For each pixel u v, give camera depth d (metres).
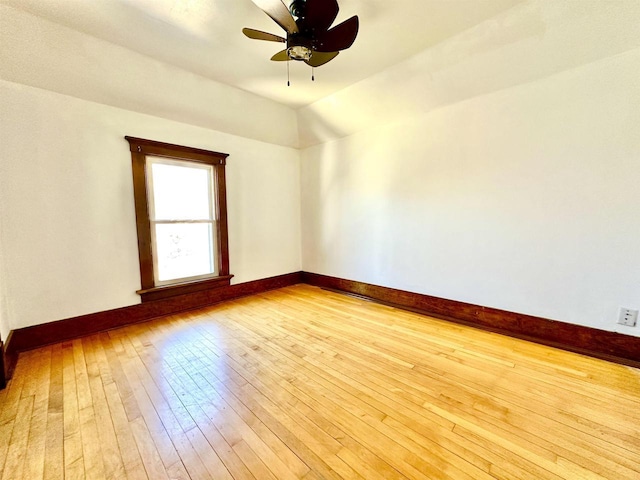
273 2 1.54
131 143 2.85
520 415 1.55
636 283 2.02
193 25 2.13
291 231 4.60
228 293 3.81
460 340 2.51
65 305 2.55
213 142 3.55
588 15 1.89
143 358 2.22
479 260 2.77
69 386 1.85
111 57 2.43
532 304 2.48
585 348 2.23
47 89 2.39
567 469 1.21
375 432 1.44
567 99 2.20
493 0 1.94
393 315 3.20
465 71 2.53
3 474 1.21
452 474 1.19
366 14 2.06
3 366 1.81
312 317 3.14
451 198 2.92
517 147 2.46
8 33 2.01
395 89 2.98
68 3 1.89
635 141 1.96
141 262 2.99
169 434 1.44
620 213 2.05
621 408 1.60
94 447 1.35
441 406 1.63
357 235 3.89
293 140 4.37
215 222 3.64
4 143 2.22
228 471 1.22
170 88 2.88
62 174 2.49
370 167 3.66
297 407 1.64
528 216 2.45
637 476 1.18
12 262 2.28
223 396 1.75
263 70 2.82
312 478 1.18
